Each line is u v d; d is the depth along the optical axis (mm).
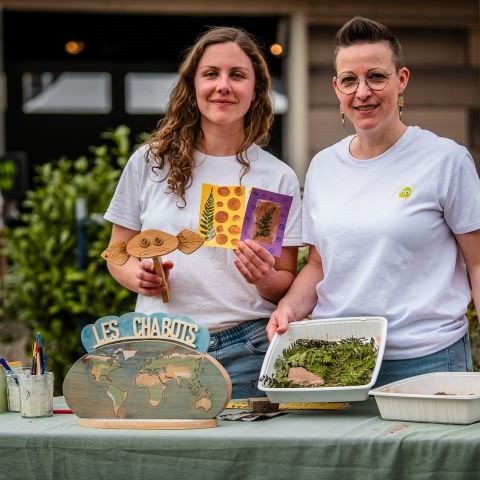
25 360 5199
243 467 2162
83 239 5004
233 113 2807
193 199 2855
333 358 2518
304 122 7004
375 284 2551
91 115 7922
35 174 7852
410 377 2492
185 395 2314
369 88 2537
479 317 2588
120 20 7539
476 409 2248
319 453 2135
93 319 4961
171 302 2832
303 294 2773
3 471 2258
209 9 7102
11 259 5570
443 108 6953
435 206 2549
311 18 7008
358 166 2652
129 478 2211
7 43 7707
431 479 2094
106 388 2352
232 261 2801
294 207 2879
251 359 2830
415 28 6953
